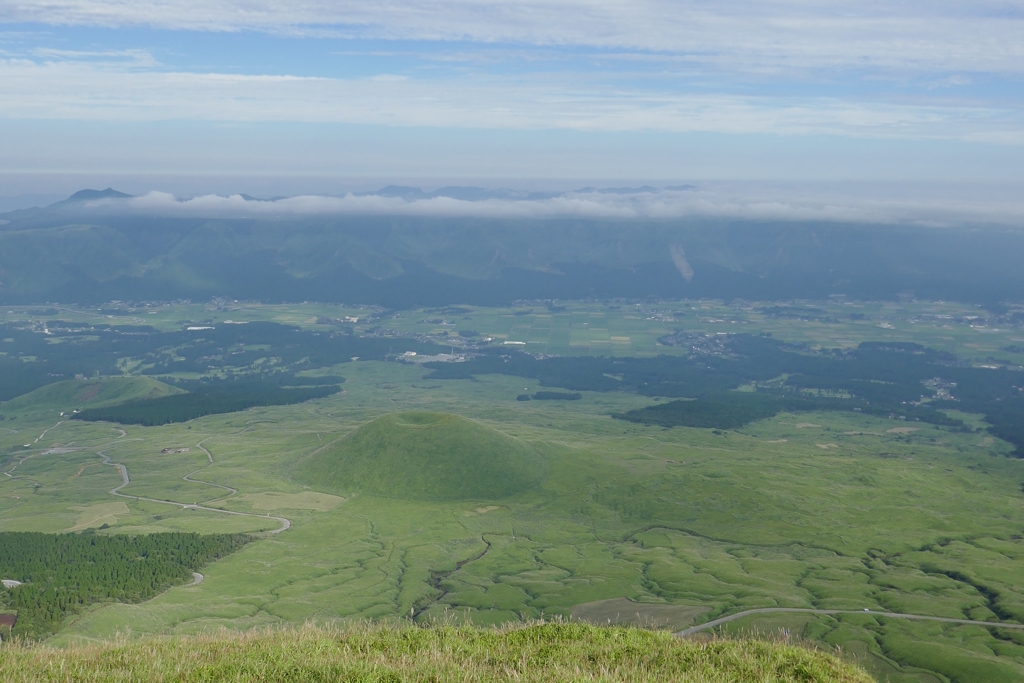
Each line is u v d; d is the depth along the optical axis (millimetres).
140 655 33469
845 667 33812
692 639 38344
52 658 32812
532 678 29781
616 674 30812
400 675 29859
